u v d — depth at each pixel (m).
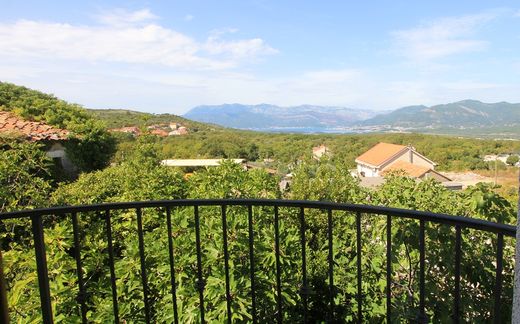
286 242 3.59
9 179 4.96
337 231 4.76
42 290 1.68
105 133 14.71
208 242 3.61
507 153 39.78
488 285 2.91
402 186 4.45
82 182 7.61
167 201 1.83
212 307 3.19
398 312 2.86
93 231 4.33
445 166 40.16
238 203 1.82
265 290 3.21
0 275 1.17
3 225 4.12
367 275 3.73
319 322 3.89
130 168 8.02
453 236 2.89
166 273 3.37
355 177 6.57
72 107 15.65
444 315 2.74
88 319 3.13
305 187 6.41
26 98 15.45
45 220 4.89
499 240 1.26
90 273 3.70
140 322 3.33
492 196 3.32
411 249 3.08
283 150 33.78
